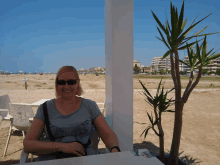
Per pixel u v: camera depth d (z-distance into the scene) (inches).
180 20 63.4
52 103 55.2
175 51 69.2
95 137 59.4
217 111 244.2
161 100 79.8
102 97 343.6
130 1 74.3
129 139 78.6
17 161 99.2
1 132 147.6
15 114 102.7
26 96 356.8
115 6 72.9
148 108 256.7
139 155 33.2
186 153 112.5
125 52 75.4
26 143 48.1
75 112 54.6
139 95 377.7
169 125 174.7
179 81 74.7
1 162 97.9
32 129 51.6
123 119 77.4
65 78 54.2
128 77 76.5
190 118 205.9
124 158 32.2
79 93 60.1
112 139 53.9
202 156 108.1
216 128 167.5
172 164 79.3
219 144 128.6
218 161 101.4
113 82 75.4
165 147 121.2
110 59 76.6
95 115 57.7
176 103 77.0
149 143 128.5
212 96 388.5
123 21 74.2
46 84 786.2
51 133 52.9
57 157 48.4
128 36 75.2
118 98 76.2
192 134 150.6
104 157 32.7
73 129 53.2
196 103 304.7
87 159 31.9
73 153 48.0
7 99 139.2
